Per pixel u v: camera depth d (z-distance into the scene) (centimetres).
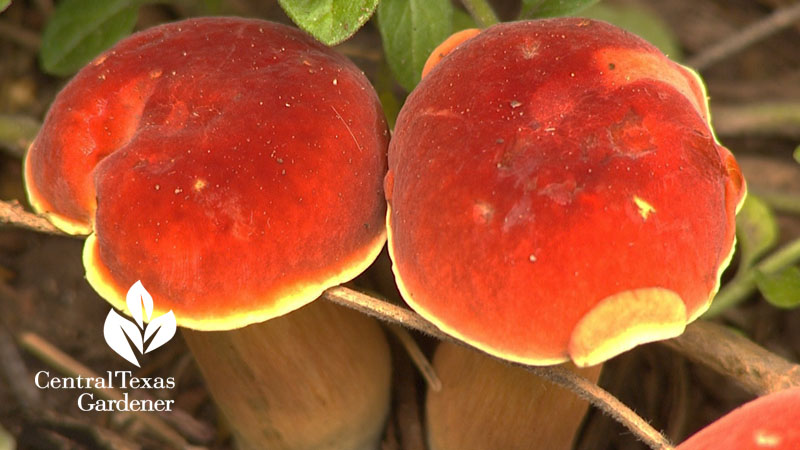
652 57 27
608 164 25
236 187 27
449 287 26
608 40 27
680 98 27
